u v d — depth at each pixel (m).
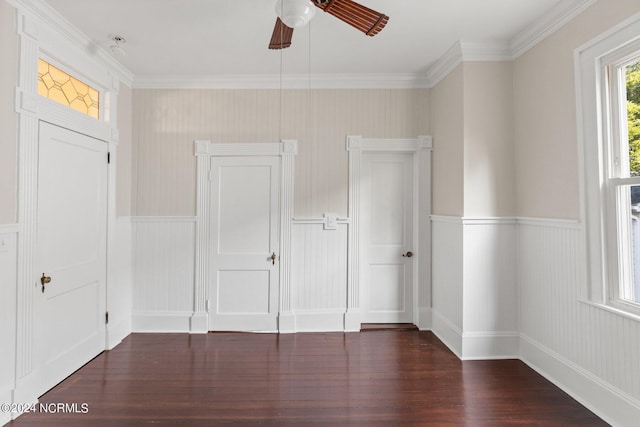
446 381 2.63
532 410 2.26
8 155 2.18
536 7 2.50
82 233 2.91
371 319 3.87
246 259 3.72
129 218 3.66
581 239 2.33
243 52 3.17
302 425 2.10
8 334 2.17
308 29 2.78
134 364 2.92
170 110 3.72
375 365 2.91
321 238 3.75
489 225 3.03
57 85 2.69
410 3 2.45
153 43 3.00
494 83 3.05
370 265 3.86
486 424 2.12
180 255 3.72
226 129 3.73
